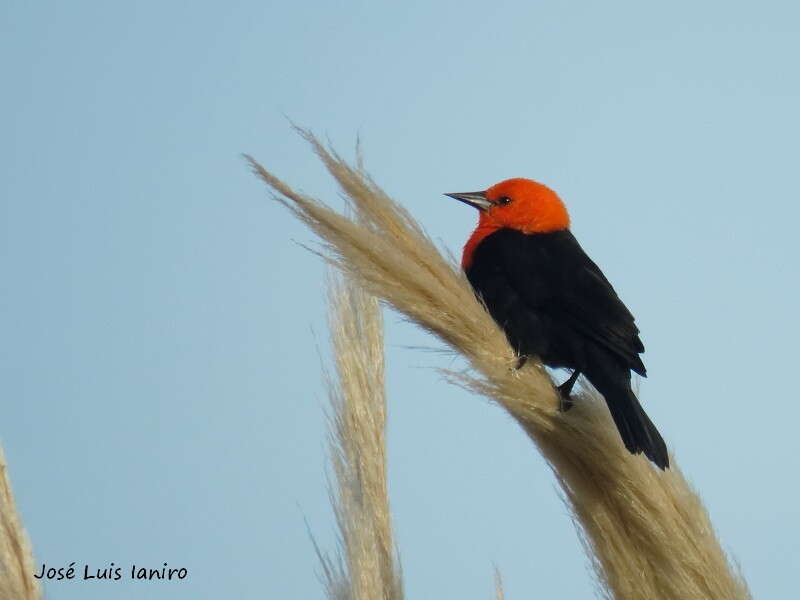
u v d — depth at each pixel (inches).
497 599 276.8
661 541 306.7
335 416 283.4
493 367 335.6
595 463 320.5
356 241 324.2
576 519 317.7
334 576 268.4
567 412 332.2
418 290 333.1
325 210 323.0
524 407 330.6
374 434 281.6
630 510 312.8
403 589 272.4
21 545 229.3
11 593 225.1
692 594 303.6
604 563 312.0
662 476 319.9
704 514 314.7
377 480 278.4
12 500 230.5
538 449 329.7
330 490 277.1
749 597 307.9
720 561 308.3
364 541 269.3
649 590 306.5
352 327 291.6
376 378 287.1
